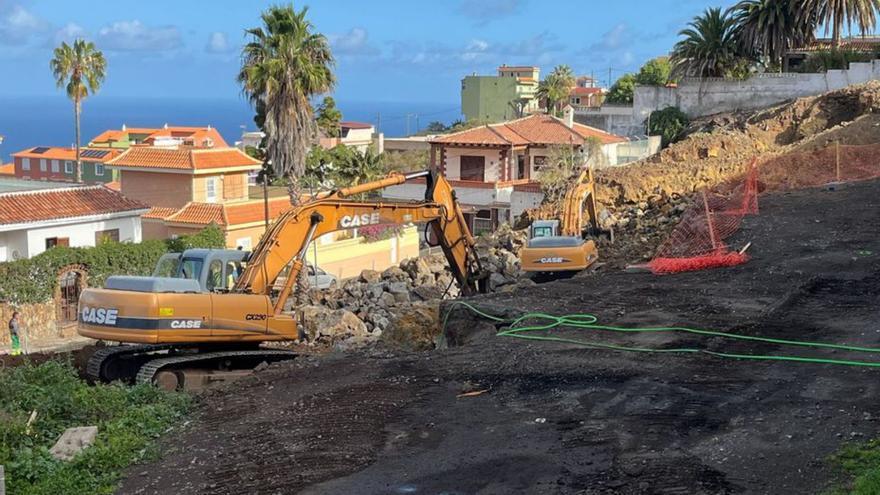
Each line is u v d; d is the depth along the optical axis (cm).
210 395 1608
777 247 2491
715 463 1091
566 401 1363
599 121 6228
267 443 1302
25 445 1323
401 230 5228
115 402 1490
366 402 1444
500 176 5847
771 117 4866
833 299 1898
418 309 2239
